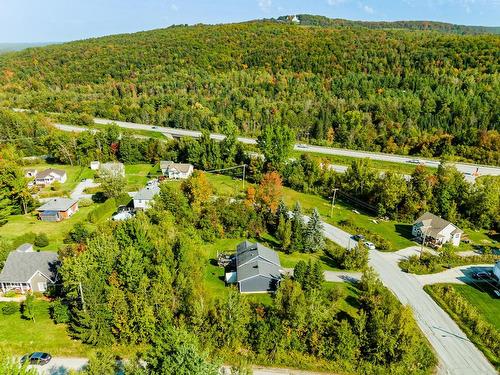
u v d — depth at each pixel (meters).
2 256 57.22
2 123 129.88
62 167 113.44
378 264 63.97
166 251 50.19
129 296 42.81
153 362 27.86
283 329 41.91
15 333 43.97
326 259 65.00
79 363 39.91
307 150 128.75
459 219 79.19
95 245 50.16
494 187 79.12
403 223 80.81
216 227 69.94
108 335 42.25
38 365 39.19
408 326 41.06
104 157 117.25
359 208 88.25
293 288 45.66
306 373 39.72
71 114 158.62
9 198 78.50
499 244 72.81
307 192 96.44
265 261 56.50
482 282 59.03
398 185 82.81
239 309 41.59
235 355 40.84
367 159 94.25
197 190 72.62
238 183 100.88
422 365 41.34
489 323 49.56
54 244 66.12
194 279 48.38
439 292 55.84
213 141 111.06
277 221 73.12
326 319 44.31
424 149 124.69
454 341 46.19
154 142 117.62
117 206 84.25
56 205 78.25
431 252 68.62
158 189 84.19
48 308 48.75
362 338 41.44
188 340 29.11
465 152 120.81
